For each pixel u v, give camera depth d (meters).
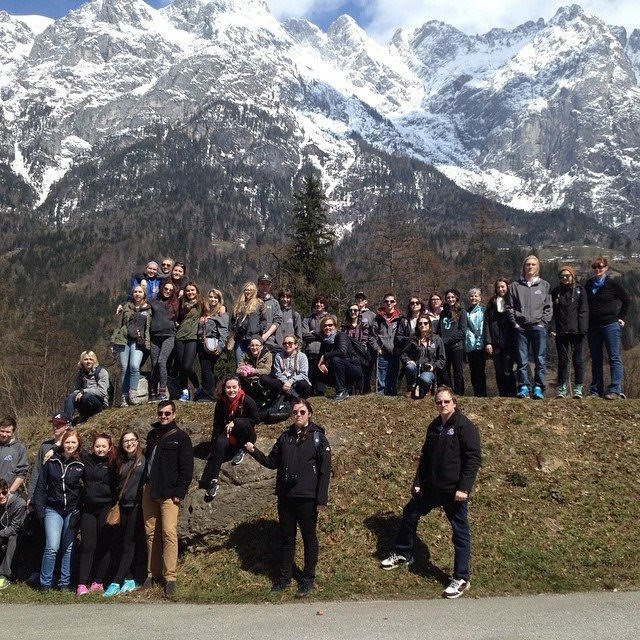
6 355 40.97
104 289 165.38
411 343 14.98
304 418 10.51
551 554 10.84
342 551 11.02
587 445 13.41
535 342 14.92
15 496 12.29
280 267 36.44
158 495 10.90
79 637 8.49
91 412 15.29
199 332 15.11
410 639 7.88
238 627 8.64
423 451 10.57
